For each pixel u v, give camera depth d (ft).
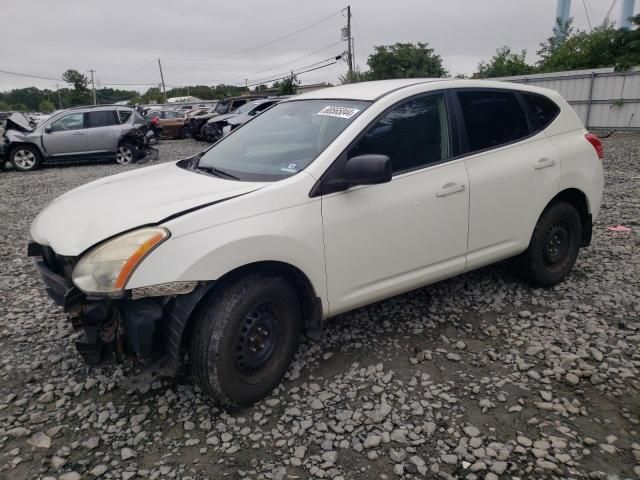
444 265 12.25
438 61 121.08
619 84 61.21
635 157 39.55
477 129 12.73
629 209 23.29
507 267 15.87
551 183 13.73
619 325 12.61
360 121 10.87
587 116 64.44
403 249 11.34
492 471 8.20
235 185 10.14
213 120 65.36
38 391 10.58
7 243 22.00
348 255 10.55
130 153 52.29
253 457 8.68
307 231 9.86
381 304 14.10
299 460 8.57
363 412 9.71
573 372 10.69
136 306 8.69
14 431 9.35
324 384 10.62
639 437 8.87
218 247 8.83
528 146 13.52
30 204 31.17
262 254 9.30
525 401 9.93
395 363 11.35
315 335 11.66
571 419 9.37
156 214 9.06
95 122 51.08
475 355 11.60
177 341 8.82
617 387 10.21
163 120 83.66
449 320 13.19
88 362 9.31
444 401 10.00
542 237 14.03
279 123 12.55
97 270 8.54
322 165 10.22
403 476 8.18
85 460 8.67
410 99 11.72
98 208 10.00
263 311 9.80
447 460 8.46
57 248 9.33
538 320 13.00
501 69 116.47
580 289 14.71
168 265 8.54
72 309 8.97
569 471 8.15
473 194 12.23
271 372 10.05
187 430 9.36
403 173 11.28
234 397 9.50
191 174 11.56
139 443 9.06
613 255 17.37
